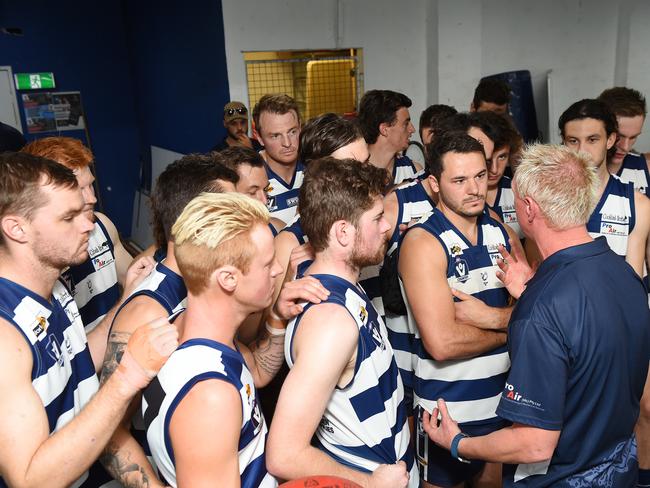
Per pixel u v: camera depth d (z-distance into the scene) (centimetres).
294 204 297
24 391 118
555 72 611
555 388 132
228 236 109
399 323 222
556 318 132
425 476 200
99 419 113
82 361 148
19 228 123
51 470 111
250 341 181
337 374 125
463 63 553
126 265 235
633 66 611
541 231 144
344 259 138
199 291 114
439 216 186
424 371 191
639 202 223
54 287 145
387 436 142
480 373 187
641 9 595
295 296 130
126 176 673
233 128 418
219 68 465
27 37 576
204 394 106
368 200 136
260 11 465
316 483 119
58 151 186
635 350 139
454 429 160
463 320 179
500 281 191
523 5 578
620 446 142
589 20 604
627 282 140
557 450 141
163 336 112
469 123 229
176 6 510
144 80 614
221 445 105
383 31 530
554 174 139
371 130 317
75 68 613
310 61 500
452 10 536
